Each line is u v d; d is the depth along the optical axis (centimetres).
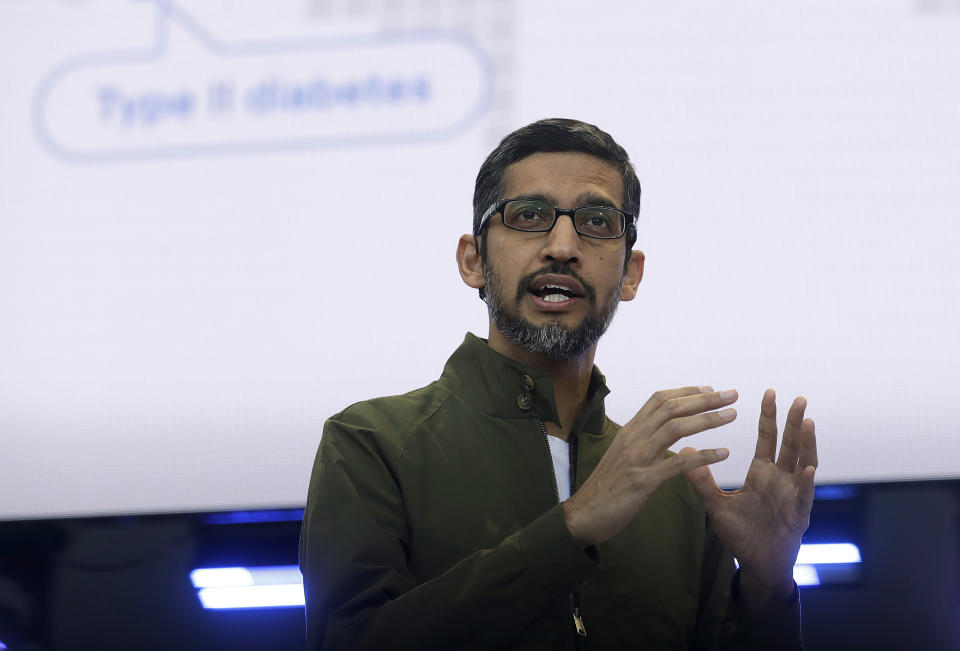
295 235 852
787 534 430
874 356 782
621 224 468
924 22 833
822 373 782
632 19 862
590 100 855
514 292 456
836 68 834
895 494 775
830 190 812
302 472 809
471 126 860
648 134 839
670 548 468
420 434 454
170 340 844
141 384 838
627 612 444
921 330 784
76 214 877
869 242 800
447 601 383
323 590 412
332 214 853
